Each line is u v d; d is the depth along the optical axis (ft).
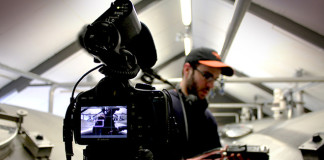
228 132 12.10
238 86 26.53
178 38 17.47
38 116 4.80
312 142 3.71
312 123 5.42
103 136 2.12
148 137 2.10
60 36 11.80
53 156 3.59
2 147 3.02
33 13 9.55
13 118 3.72
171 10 14.88
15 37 10.39
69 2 9.85
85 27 2.10
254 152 3.27
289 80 8.38
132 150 2.11
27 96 16.10
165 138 2.10
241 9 5.30
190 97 4.22
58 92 17.10
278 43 10.84
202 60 4.29
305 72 11.87
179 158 3.22
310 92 13.28
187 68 4.51
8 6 8.70
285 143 5.00
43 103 17.92
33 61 12.64
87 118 2.15
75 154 3.92
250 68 18.20
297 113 10.37
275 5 8.13
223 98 35.58
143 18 14.15
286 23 8.44
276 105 10.89
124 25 2.09
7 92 13.52
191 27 18.30
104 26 1.94
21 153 3.35
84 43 2.00
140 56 2.54
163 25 16.47
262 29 10.54
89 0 10.11
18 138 3.62
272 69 14.70
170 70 26.81
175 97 4.17
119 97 2.13
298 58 10.91
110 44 1.91
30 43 11.25
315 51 9.20
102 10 10.85
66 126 2.13
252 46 13.42
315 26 7.86
